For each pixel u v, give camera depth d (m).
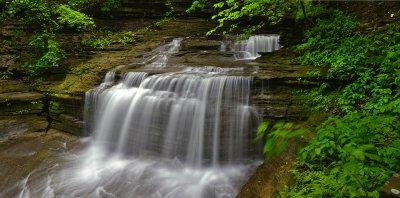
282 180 5.28
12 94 10.84
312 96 7.74
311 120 7.04
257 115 7.68
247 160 7.70
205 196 6.61
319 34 10.89
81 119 9.95
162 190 6.92
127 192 6.91
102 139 9.48
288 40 12.02
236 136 7.77
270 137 3.57
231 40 13.09
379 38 9.04
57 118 10.23
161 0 15.98
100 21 15.42
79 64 12.20
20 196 6.91
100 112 9.64
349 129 4.11
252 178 6.18
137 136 8.83
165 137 8.41
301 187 4.68
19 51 12.62
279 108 7.61
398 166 3.69
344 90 7.46
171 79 9.02
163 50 12.80
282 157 5.97
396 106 5.82
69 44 13.23
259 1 9.55
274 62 10.32
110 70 10.75
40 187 7.16
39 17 13.28
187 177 7.42
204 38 13.45
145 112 8.74
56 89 10.82
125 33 14.41
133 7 15.77
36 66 11.78
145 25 15.38
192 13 15.55
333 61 8.88
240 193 5.96
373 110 6.24
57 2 15.12
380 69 7.46
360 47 8.88
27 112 10.30
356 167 3.58
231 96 8.16
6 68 11.91
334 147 3.75
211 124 7.89
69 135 9.80
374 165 3.74
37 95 10.71
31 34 13.18
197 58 11.82
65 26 13.68
